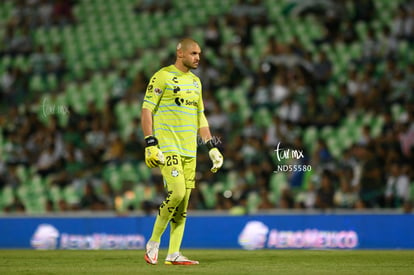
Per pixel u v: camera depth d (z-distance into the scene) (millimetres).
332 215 35688
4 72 66625
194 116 22641
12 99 61844
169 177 21953
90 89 61750
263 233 36031
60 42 69688
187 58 22375
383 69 58000
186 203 22703
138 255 27859
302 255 27641
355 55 60344
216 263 23328
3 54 68125
